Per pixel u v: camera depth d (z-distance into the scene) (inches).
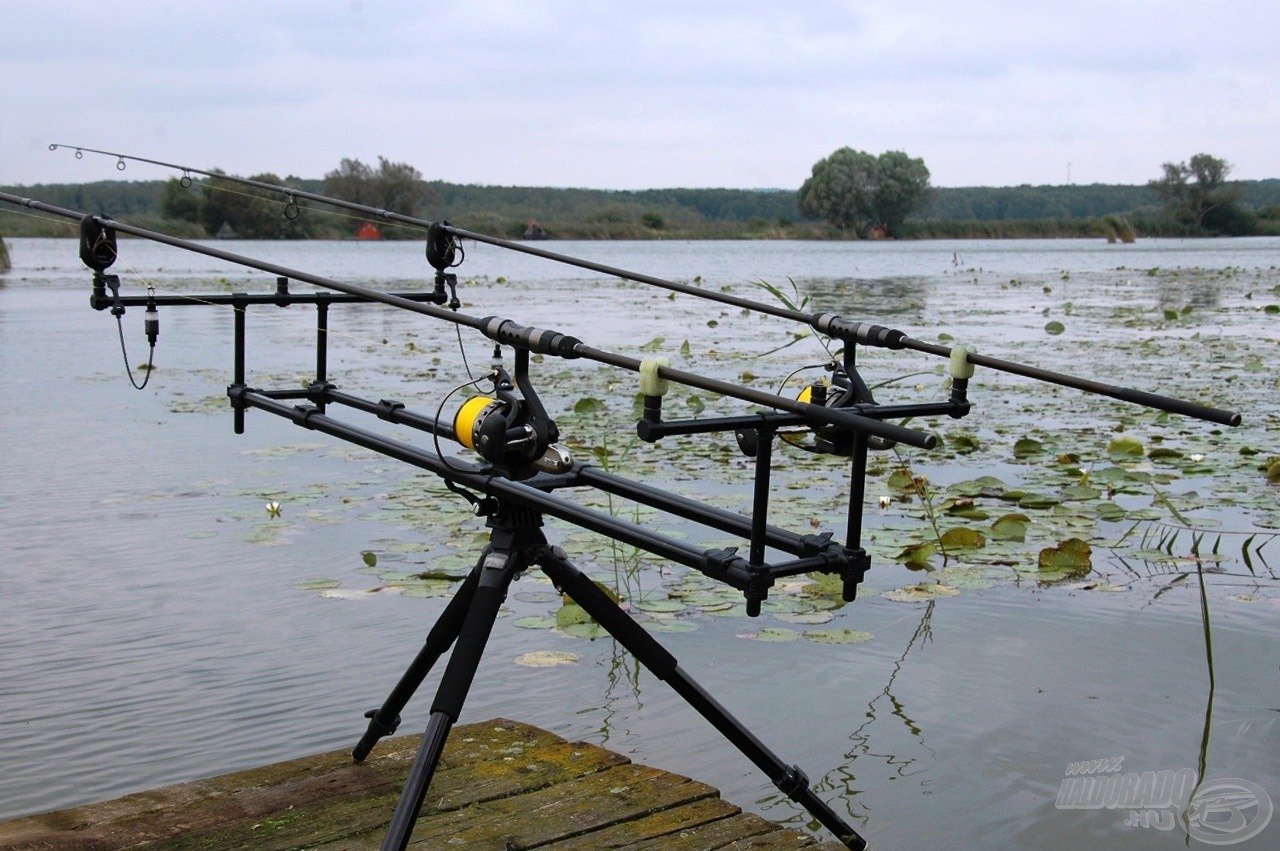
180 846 117.7
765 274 1486.2
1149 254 2429.9
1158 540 247.8
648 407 102.2
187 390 445.7
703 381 99.0
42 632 195.5
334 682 177.8
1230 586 219.1
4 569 226.5
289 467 313.4
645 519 263.7
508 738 145.7
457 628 122.2
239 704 169.8
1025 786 146.0
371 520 261.1
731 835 122.6
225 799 128.2
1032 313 856.3
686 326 757.3
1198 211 3944.4
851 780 147.3
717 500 277.3
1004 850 131.7
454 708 105.2
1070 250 2753.4
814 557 103.9
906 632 197.0
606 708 169.5
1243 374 505.4
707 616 205.3
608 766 137.8
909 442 90.7
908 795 143.7
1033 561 235.1
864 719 164.1
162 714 166.6
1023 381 499.5
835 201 3762.3
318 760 138.8
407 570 227.0
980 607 208.8
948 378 518.0
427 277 1304.1
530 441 112.2
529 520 114.7
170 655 186.5
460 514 265.9
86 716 165.8
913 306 925.2
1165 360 560.1
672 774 136.3
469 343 653.9
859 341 127.7
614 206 4028.1
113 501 276.1
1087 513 269.7
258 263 131.6
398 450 121.7
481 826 122.9
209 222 2154.3
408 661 185.9
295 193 179.6
